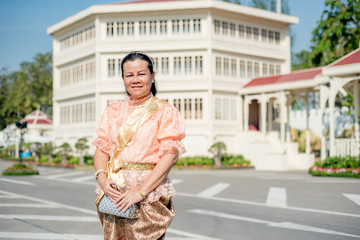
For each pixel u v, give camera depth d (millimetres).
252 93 28750
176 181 16797
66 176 20328
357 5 28734
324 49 29625
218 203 10094
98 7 29516
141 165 2629
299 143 32031
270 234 6461
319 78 20656
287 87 26203
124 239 2635
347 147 19234
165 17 29484
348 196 11148
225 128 29312
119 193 2504
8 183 15945
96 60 30234
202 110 29094
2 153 51125
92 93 31078
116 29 30062
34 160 36938
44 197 11344
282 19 31484
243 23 30500
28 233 6473
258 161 27266
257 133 28906
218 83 29156
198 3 28484
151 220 2533
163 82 29422
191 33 29234
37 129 43812
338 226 7086
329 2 29438
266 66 31828
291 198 10938
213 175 20656
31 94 58062
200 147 28844
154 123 2664
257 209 9086
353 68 18078
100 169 2680
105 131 2795
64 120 34656
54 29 34562
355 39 29219
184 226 7137
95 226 7082
